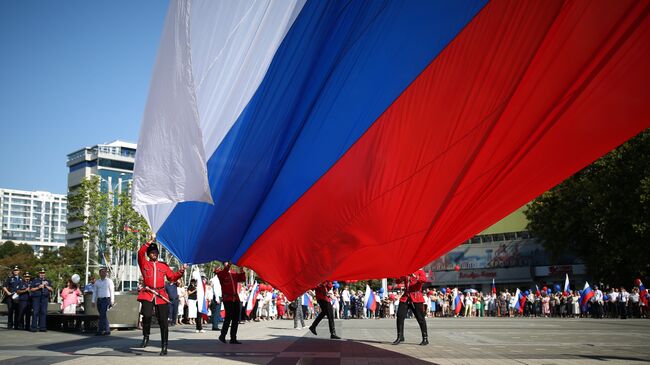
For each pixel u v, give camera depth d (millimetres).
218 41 10922
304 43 10617
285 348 13562
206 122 11180
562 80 9383
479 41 9531
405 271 13172
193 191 9773
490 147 10367
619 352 12680
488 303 49156
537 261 64250
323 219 11992
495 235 68000
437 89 10172
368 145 11039
